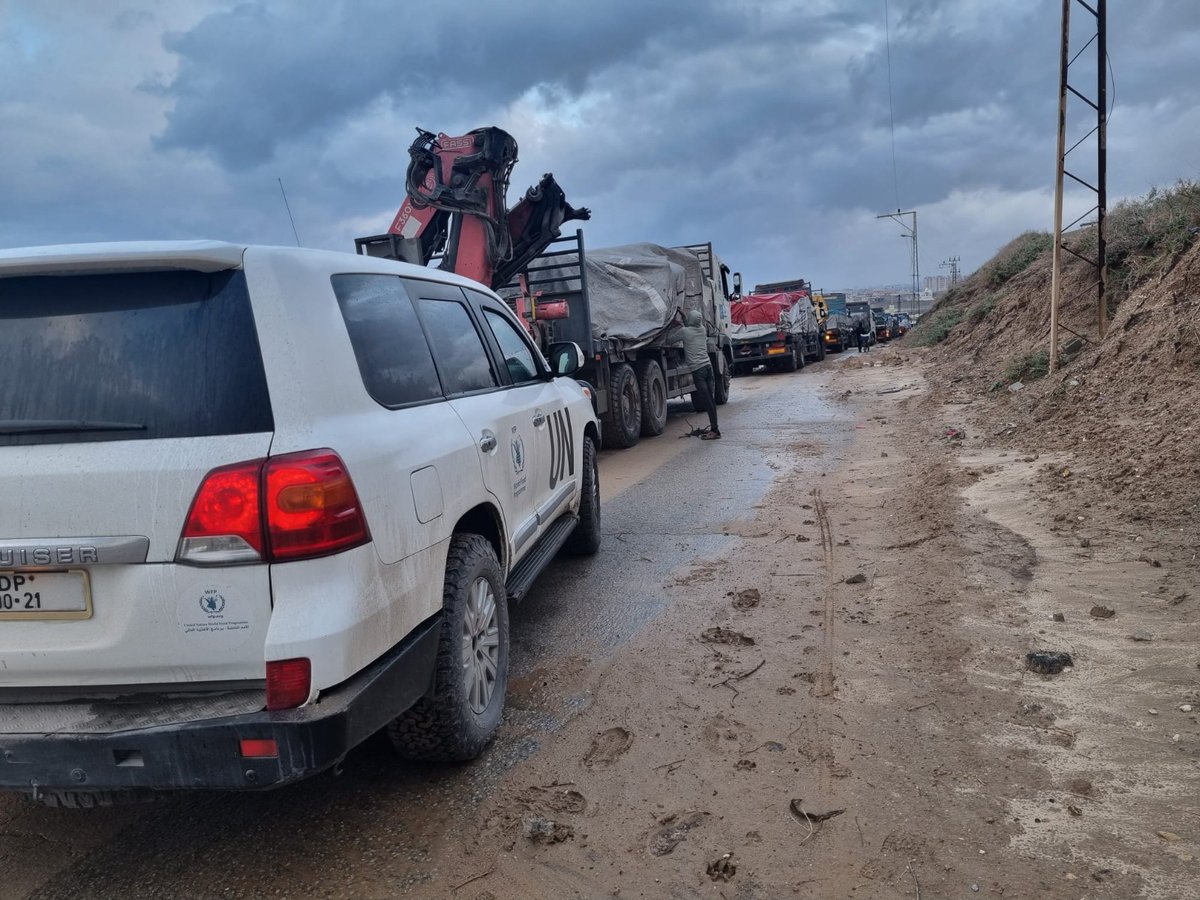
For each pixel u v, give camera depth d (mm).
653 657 4641
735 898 2754
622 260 13609
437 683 3299
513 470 4383
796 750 3598
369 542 2771
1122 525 5926
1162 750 3404
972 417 11727
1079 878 2736
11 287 2725
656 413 13844
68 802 2701
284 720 2527
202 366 2641
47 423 2607
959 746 3549
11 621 2643
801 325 28516
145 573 2570
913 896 2709
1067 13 11523
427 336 3850
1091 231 16297
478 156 10352
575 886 2842
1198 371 8039
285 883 2910
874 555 6211
